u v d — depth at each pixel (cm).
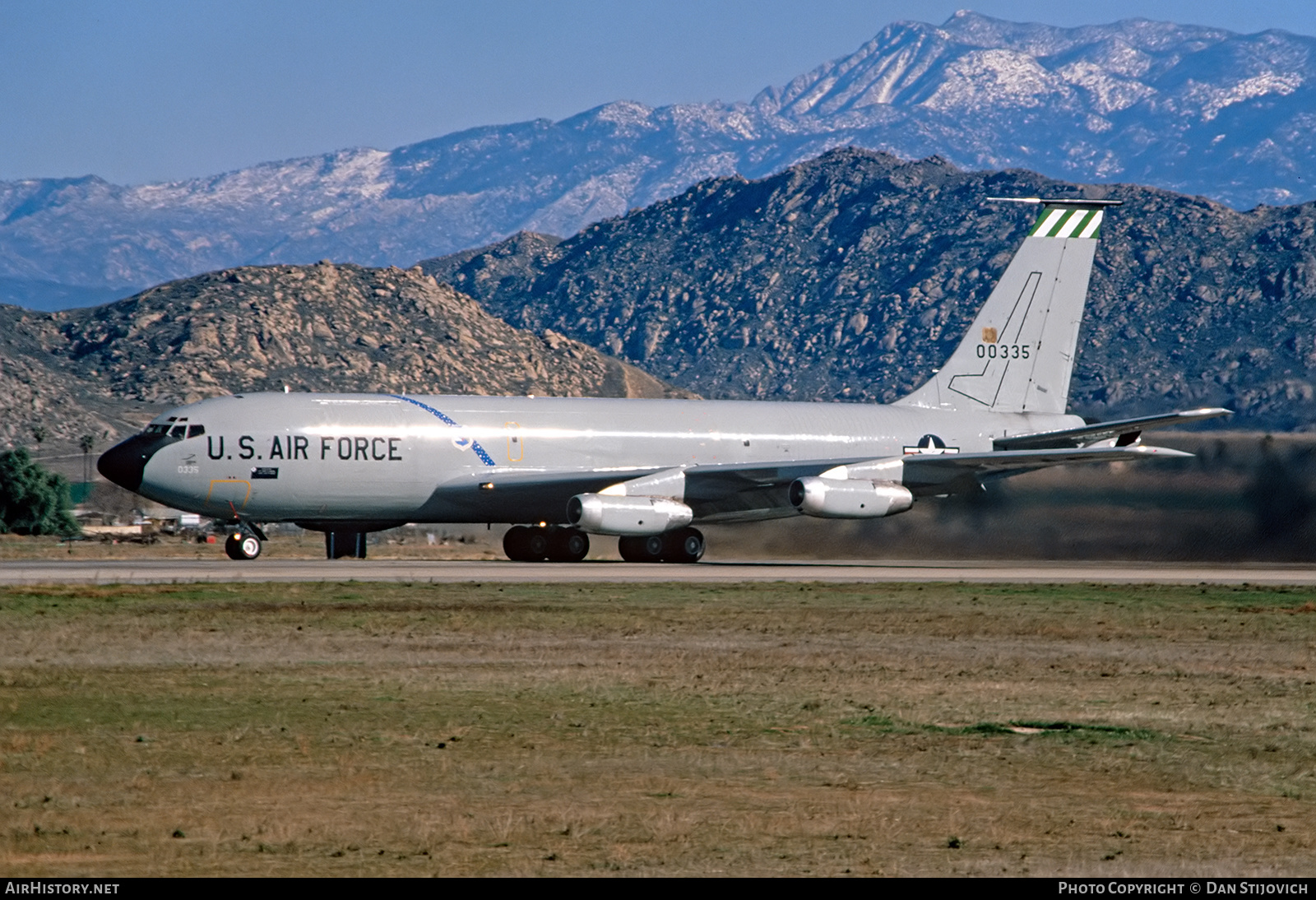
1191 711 5288
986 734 4772
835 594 9669
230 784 3891
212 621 7575
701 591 9694
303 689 5481
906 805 3756
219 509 11969
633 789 3891
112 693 5328
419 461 12306
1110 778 4128
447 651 6600
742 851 3275
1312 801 3881
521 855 3225
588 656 6500
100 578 10250
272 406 12088
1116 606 9100
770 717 5019
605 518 12019
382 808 3638
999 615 8500
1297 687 5912
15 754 4241
